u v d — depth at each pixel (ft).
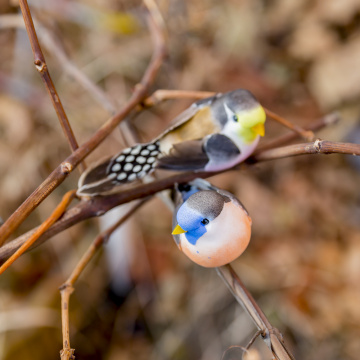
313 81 3.12
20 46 3.10
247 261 2.86
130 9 3.08
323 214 2.97
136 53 3.19
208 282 2.87
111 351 2.73
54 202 2.91
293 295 2.78
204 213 1.61
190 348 2.78
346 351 2.66
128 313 2.84
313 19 3.20
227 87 3.10
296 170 3.06
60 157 3.05
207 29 3.16
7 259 1.64
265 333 1.63
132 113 2.09
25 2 1.62
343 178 3.04
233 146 1.72
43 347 2.53
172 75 3.14
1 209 2.94
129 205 2.74
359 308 2.69
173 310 2.85
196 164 1.73
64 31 3.19
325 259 2.85
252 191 2.97
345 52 3.08
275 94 3.11
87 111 3.04
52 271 2.80
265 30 3.24
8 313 2.57
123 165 1.68
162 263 2.90
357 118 2.99
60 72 3.10
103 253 2.86
